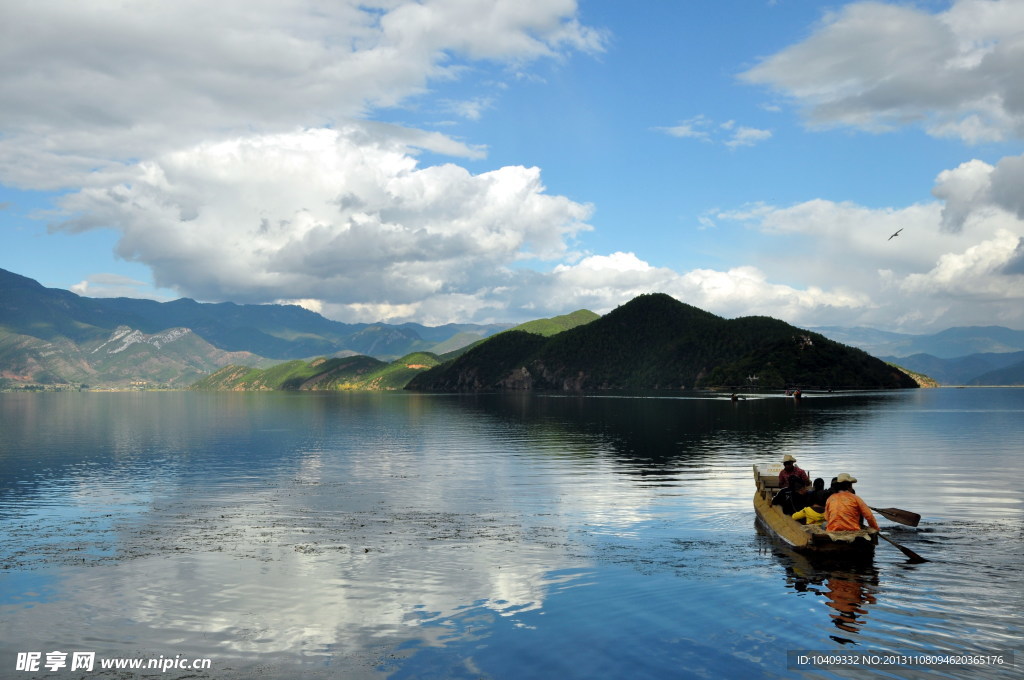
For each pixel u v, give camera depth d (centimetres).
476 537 2277
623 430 7394
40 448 5969
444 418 10862
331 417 11875
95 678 1243
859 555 1961
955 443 5666
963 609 1490
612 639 1361
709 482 3503
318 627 1460
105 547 2191
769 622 1433
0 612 1574
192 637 1418
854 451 5059
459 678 1211
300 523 2553
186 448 5897
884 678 1170
